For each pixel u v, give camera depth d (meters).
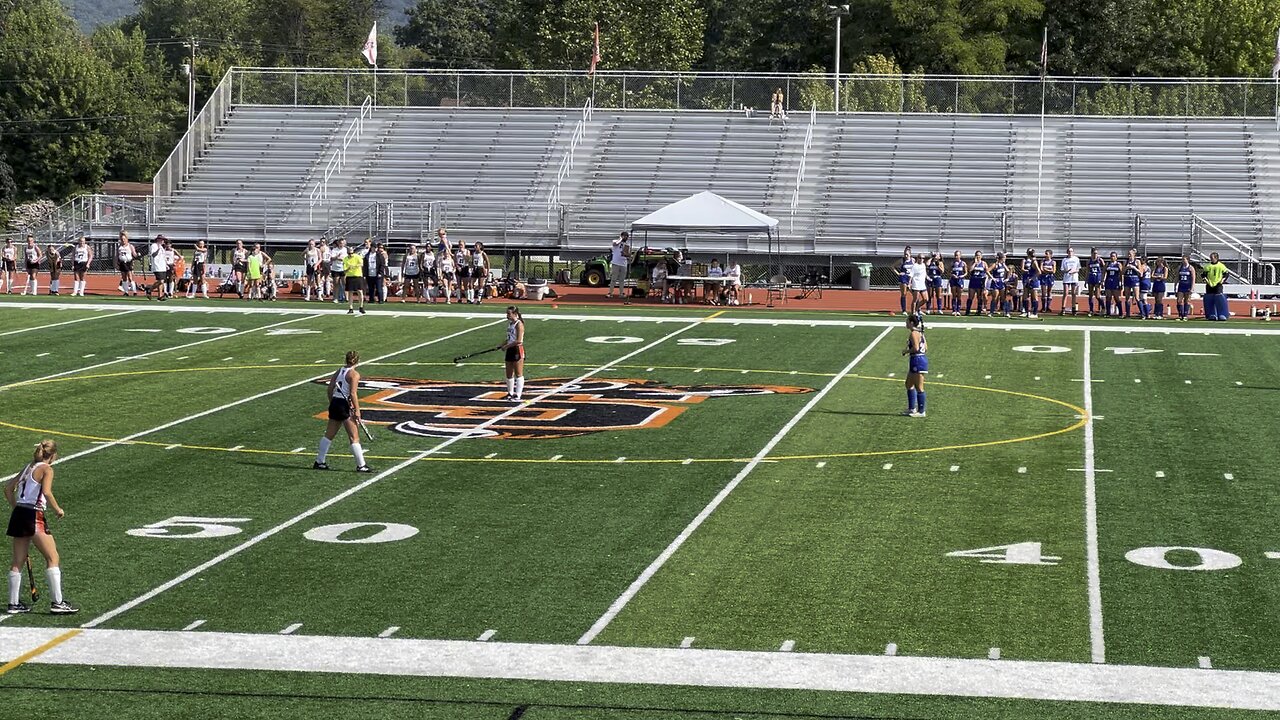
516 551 21.52
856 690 15.99
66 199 107.62
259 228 66.25
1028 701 15.65
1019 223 63.16
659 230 54.25
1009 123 68.19
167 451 28.48
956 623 18.23
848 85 69.75
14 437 29.92
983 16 95.44
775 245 63.09
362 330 45.59
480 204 66.56
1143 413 32.00
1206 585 19.70
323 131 71.31
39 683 16.25
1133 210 63.47
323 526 22.94
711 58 108.44
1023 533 22.36
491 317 48.97
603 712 15.39
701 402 33.50
